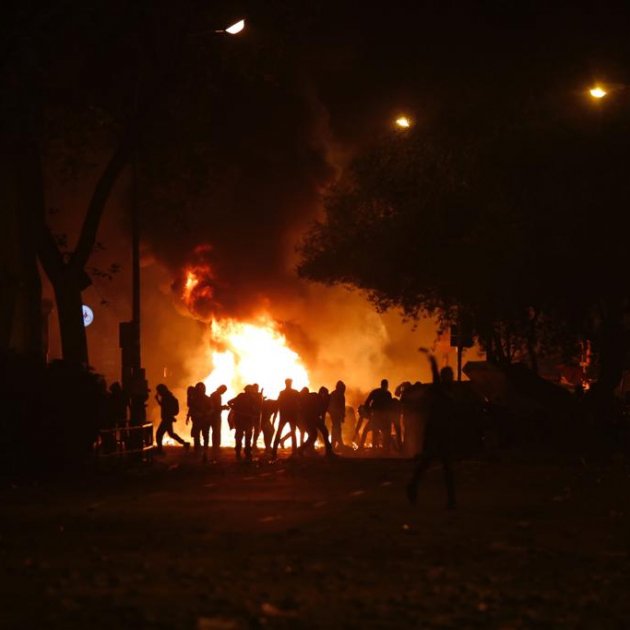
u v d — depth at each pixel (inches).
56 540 848.9
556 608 602.2
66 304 1827.0
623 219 2182.6
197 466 1713.8
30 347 1845.5
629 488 1289.4
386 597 620.1
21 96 1622.8
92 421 1578.5
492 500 1155.9
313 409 1871.3
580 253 2181.3
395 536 872.9
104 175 1833.2
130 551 791.7
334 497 1184.8
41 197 1823.3
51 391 1520.7
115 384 1818.4
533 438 2145.7
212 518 991.6
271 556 764.0
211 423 1988.2
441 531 906.1
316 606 593.3
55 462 1520.7
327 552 785.6
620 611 597.6
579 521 983.6
